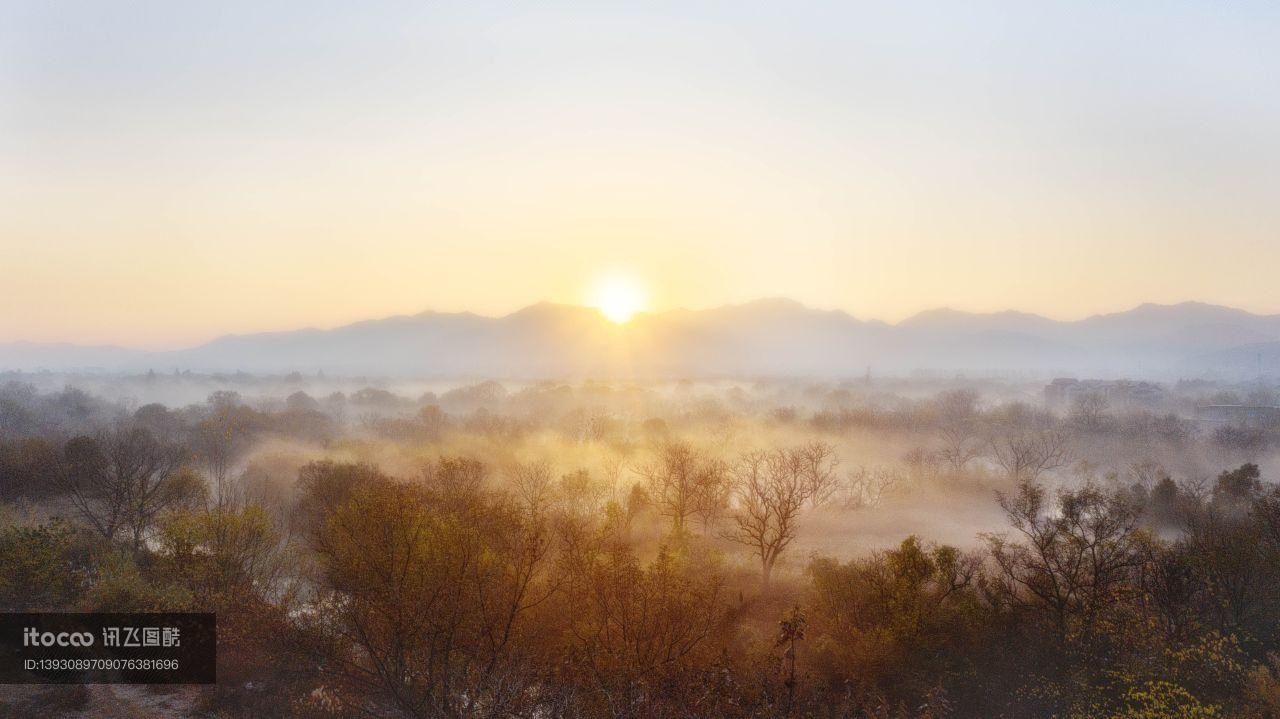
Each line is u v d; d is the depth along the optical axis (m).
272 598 36.66
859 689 34.47
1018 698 34.09
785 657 36.22
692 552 49.56
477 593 29.94
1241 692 32.88
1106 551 38.59
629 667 30.25
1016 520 46.91
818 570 43.97
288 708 28.47
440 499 39.41
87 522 52.84
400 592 28.36
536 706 27.17
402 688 27.83
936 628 36.94
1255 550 40.31
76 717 26.94
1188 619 37.56
